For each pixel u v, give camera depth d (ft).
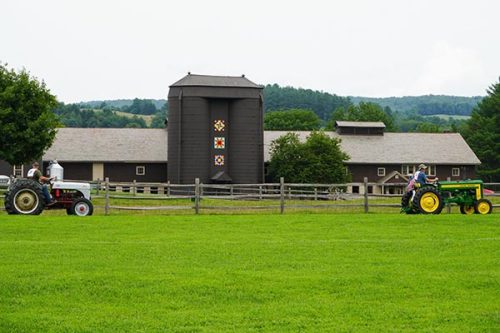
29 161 241.14
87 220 103.19
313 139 311.88
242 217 111.14
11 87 230.48
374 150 351.25
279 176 309.22
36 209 113.60
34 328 45.11
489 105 426.51
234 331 44.91
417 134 366.63
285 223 100.83
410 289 55.62
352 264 65.62
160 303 51.44
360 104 602.44
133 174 323.98
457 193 121.19
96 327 45.52
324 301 52.03
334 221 103.09
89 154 321.11
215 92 283.59
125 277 58.80
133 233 88.74
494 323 46.68
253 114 286.05
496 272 61.87
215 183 283.18
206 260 67.41
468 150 358.43
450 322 46.93
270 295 53.57
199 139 282.97
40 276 59.11
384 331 44.91
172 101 286.66
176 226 96.84
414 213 119.44
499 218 104.99
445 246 76.89
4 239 82.12
